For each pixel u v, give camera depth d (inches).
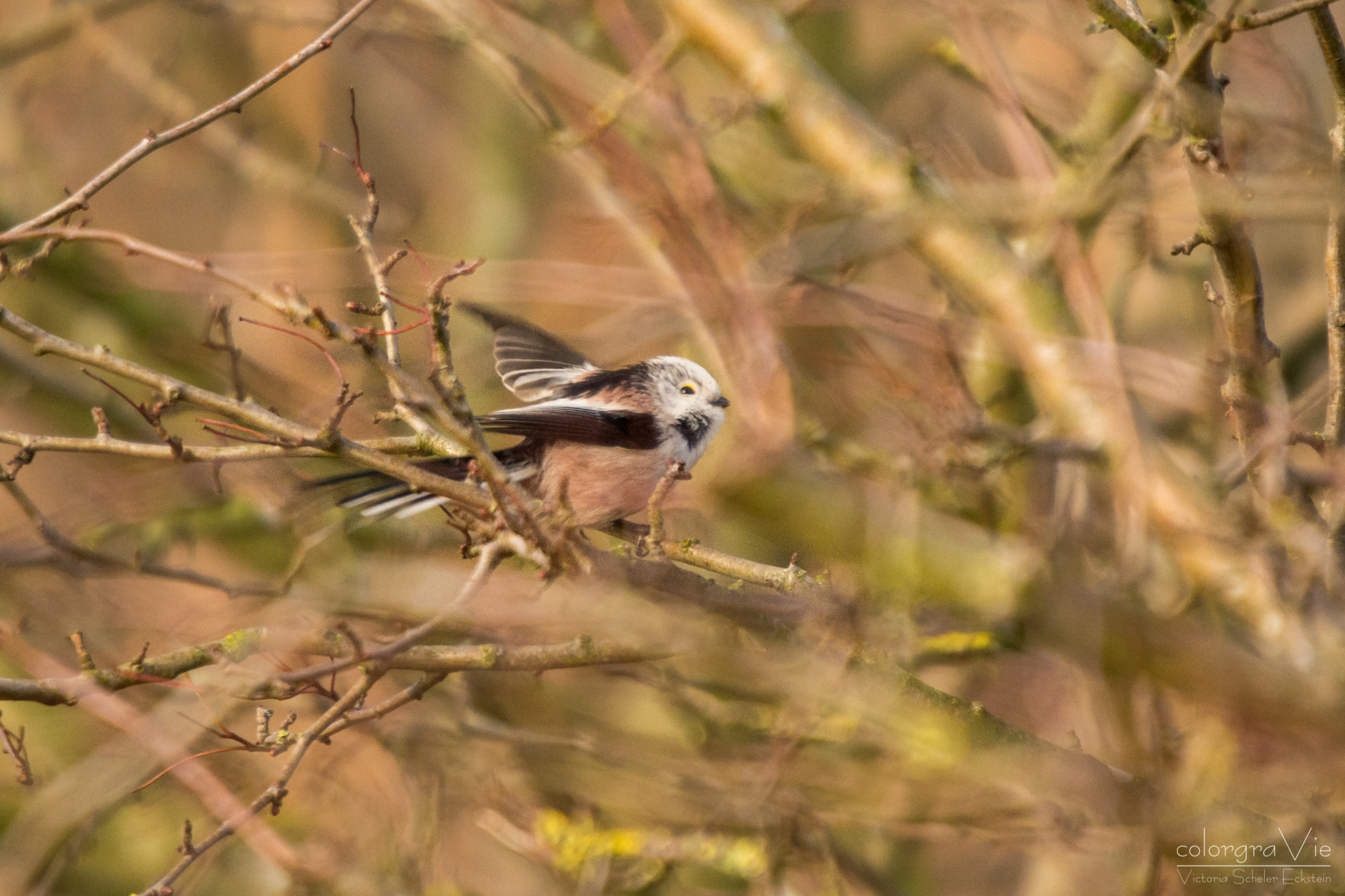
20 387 545.6
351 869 436.5
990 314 424.8
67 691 306.7
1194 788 321.4
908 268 618.8
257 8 568.1
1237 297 336.8
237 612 371.6
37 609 383.2
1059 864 434.0
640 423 434.3
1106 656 290.8
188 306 561.9
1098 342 366.6
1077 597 295.6
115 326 547.2
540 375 489.4
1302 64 530.3
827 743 424.5
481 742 465.1
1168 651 285.4
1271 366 341.1
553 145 501.4
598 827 467.5
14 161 606.5
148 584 400.8
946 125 513.3
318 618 352.2
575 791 459.8
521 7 569.9
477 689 477.7
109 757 398.0
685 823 447.2
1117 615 290.5
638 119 462.0
